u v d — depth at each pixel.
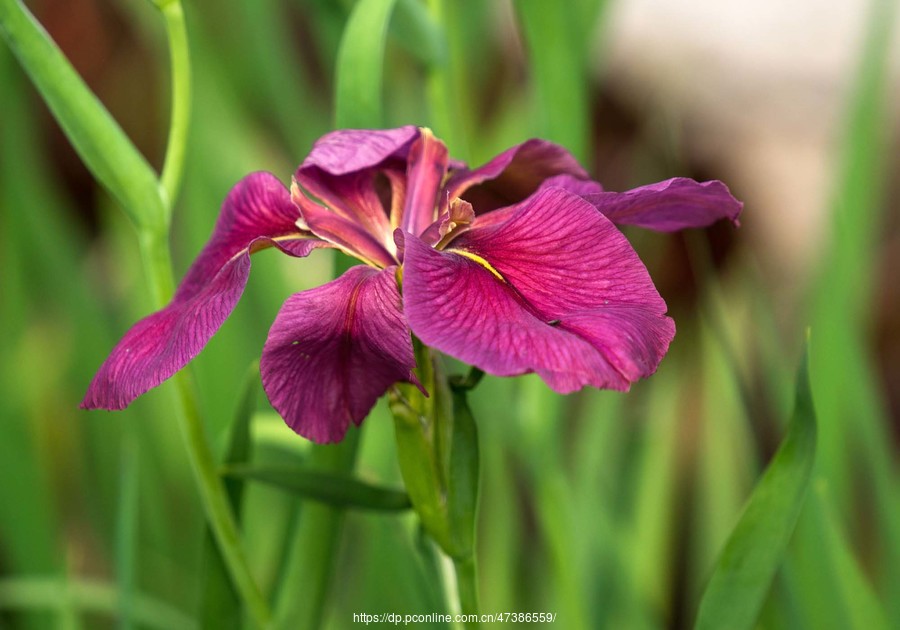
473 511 0.56
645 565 0.73
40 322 0.89
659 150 0.90
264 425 0.64
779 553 0.56
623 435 0.76
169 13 0.58
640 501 0.74
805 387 0.56
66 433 0.89
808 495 0.62
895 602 0.67
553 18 0.63
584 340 0.52
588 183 0.58
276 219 0.57
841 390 0.69
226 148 0.75
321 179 0.58
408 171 0.58
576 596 0.67
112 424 0.76
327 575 0.60
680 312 1.05
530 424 0.66
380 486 0.58
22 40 0.57
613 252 0.53
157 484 0.76
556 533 0.66
